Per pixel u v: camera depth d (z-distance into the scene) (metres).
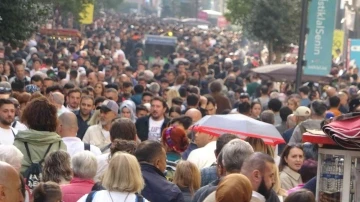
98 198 11.28
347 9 67.69
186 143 16.23
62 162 13.19
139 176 11.38
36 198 11.36
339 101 24.97
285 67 39.03
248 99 28.25
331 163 12.52
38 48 50.34
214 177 14.08
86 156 12.97
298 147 15.18
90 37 79.19
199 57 63.97
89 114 21.66
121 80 34.38
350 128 12.22
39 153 14.63
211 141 16.91
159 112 22.05
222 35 101.25
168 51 63.97
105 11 142.75
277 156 17.59
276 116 25.06
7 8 30.48
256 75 39.94
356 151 12.36
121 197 11.28
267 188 11.28
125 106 22.56
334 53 62.25
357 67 50.97
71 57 50.88
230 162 12.14
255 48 70.50
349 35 68.25
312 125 19.53
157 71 43.03
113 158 11.38
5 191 10.25
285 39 52.38
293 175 15.13
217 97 28.31
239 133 17.11
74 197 12.77
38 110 14.73
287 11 52.00
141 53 56.75
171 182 13.05
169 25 120.50
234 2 55.62
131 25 107.69
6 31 30.92
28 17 31.14
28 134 14.64
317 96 32.81
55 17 66.69
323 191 12.53
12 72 32.72
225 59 58.50
